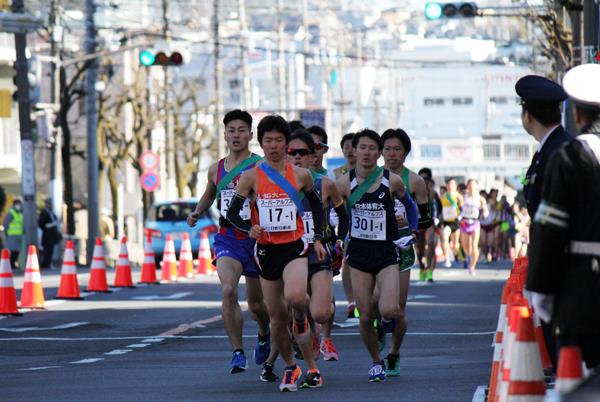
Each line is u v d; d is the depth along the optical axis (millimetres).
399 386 27859
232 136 30812
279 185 26562
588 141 16219
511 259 110500
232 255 30125
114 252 109938
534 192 20531
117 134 145125
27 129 89500
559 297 16281
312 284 27125
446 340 39094
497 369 22562
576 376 13078
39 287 52031
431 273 68938
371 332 28844
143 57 85750
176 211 95312
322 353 33906
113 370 32375
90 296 58531
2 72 128375
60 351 37719
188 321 46031
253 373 30984
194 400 26078
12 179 132750
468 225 77938
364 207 28781
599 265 16062
